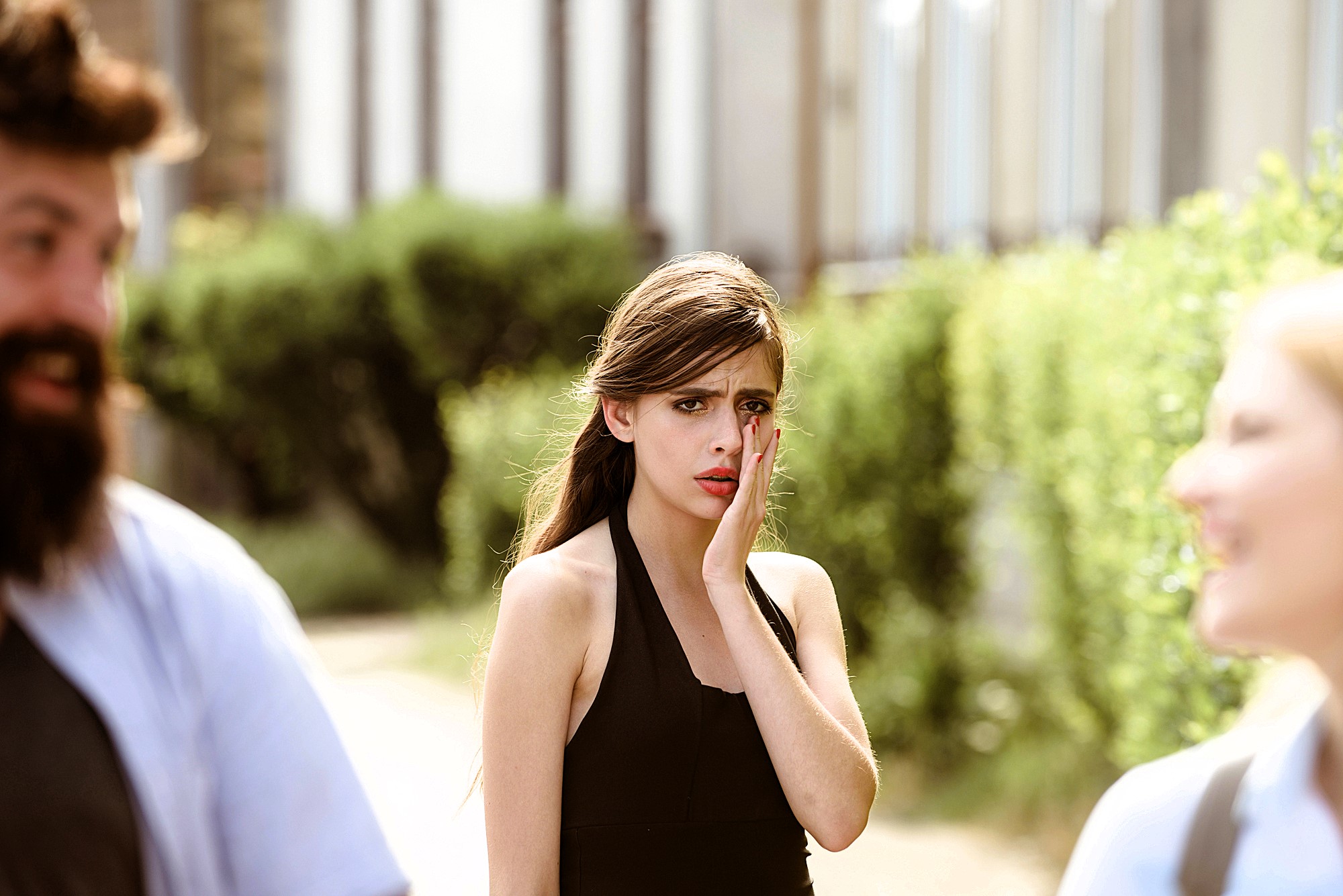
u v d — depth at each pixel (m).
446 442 40.22
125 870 4.63
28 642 4.65
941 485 22.75
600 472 7.32
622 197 40.19
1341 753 3.93
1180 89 24.69
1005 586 24.02
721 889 6.53
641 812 6.48
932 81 30.50
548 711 6.43
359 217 42.97
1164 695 13.04
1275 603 3.71
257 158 50.41
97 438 4.66
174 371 44.06
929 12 30.42
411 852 17.89
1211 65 24.23
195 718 4.89
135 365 43.69
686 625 6.86
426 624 32.44
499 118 43.72
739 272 6.98
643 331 6.78
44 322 4.50
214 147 51.34
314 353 40.03
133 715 4.70
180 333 42.44
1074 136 27.06
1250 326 3.96
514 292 37.84
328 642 33.19
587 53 41.12
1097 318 17.31
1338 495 3.64
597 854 6.46
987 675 22.39
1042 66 27.67
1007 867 17.22
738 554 6.66
